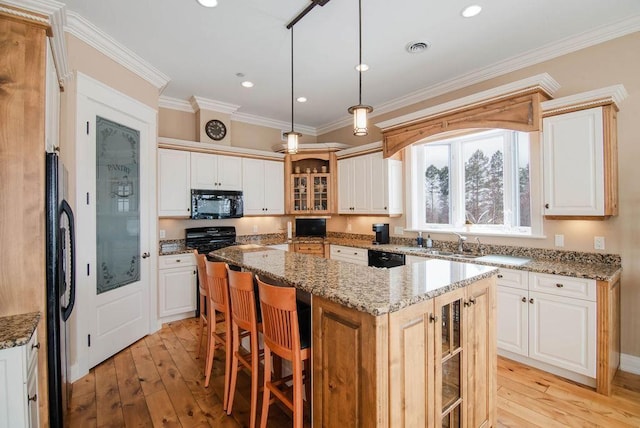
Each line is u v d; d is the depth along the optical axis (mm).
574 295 2367
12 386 1266
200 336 2873
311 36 2803
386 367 1220
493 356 1868
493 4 2359
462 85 3691
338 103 4586
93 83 2684
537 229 3074
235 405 2188
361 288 1452
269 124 5434
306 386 1921
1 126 1539
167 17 2510
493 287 1885
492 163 3656
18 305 1555
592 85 2750
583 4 2359
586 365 2322
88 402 2201
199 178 4309
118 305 2979
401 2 2332
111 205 2904
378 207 4363
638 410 2094
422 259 3512
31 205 1579
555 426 1942
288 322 1580
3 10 1517
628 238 2561
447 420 1575
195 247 4289
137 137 3242
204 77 3672
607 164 2414
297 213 5203
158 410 2123
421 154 4305
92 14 2461
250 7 2391
